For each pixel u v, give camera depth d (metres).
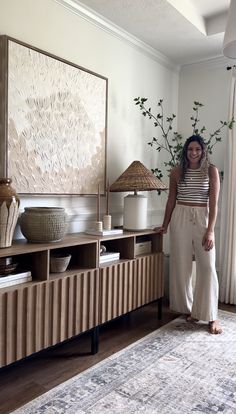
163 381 1.62
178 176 2.41
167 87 3.18
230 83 2.94
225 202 2.92
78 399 1.47
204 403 1.45
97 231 2.10
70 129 2.15
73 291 1.77
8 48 1.77
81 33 2.27
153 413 1.38
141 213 2.37
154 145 3.04
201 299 2.28
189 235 2.34
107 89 2.42
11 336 1.47
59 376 1.67
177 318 2.51
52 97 2.02
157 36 2.66
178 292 2.44
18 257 1.73
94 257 1.90
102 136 2.40
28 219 1.70
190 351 1.94
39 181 1.97
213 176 2.27
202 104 3.06
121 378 1.64
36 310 1.57
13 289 1.48
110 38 2.51
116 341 2.10
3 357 1.44
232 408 1.42
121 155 2.67
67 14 2.17
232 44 1.33
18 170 1.85
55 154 2.06
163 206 3.22
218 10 2.52
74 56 2.23
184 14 2.36
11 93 1.80
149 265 2.35
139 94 2.83
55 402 1.44
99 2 2.18
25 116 1.88
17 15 1.88
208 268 2.25
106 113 2.42
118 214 2.67
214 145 3.10
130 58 2.71
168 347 1.99
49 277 1.68
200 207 2.30
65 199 2.21
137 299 2.25
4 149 1.78
